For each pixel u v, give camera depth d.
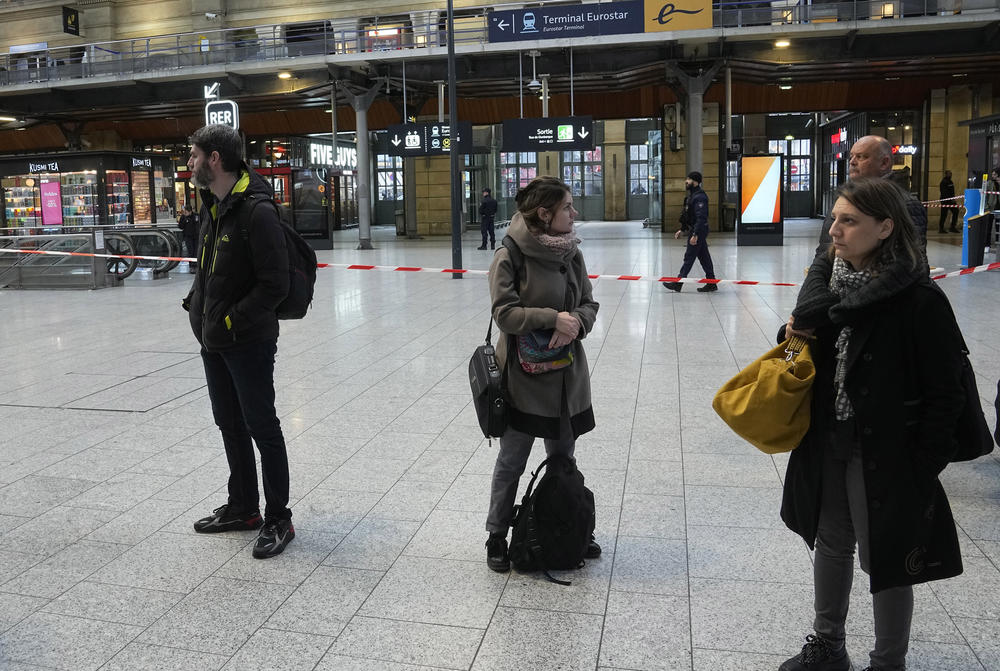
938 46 21.73
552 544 3.46
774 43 22.58
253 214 3.62
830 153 37.62
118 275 15.85
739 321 9.84
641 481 4.57
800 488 2.64
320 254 23.14
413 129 24.55
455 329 9.81
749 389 2.57
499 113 30.95
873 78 26.03
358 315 11.06
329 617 3.20
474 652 2.92
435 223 32.00
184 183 33.81
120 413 6.28
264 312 3.66
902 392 2.39
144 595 3.40
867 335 2.41
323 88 25.83
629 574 3.50
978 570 3.44
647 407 6.10
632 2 21.39
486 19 22.44
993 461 4.79
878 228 2.38
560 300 3.43
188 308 4.00
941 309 2.36
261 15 33.97
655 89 28.52
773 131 39.56
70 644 3.02
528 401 3.40
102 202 22.12
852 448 2.49
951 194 24.39
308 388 6.93
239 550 3.84
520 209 3.42
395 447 5.29
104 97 27.73
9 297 14.41
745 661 2.82
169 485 4.71
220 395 3.96
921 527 2.40
